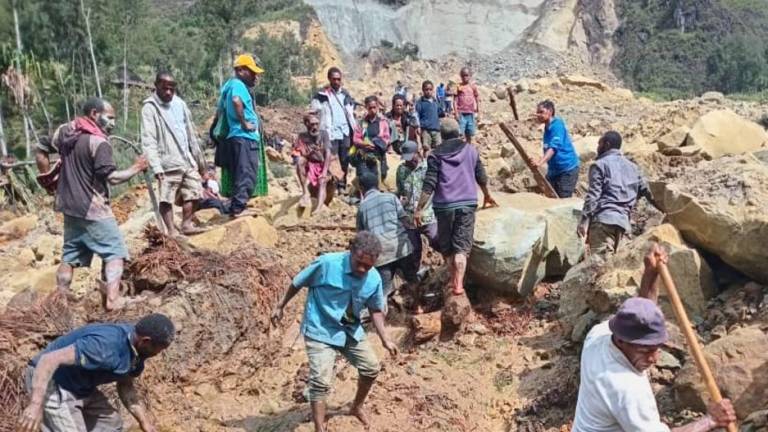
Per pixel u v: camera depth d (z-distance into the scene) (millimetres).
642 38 57531
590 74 54938
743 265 5824
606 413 3414
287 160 22172
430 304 7598
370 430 5766
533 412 5777
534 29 58094
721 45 54062
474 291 7602
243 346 6945
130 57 33562
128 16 33875
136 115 31094
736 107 17297
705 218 5887
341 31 55906
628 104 22016
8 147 27656
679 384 5000
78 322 6398
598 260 6461
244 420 6180
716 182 6145
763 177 6016
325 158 10070
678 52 55031
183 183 8219
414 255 7301
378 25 57406
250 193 8688
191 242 8102
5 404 5559
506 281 7199
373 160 10617
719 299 5930
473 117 15766
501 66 54656
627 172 6730
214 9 40094
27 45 30094
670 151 10508
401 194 7859
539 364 6371
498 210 7418
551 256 7586
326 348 5422
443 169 6875
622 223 6641
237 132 8531
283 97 41312
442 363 6613
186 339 6598
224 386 6621
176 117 8047
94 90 31797
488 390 6215
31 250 10438
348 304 5426
